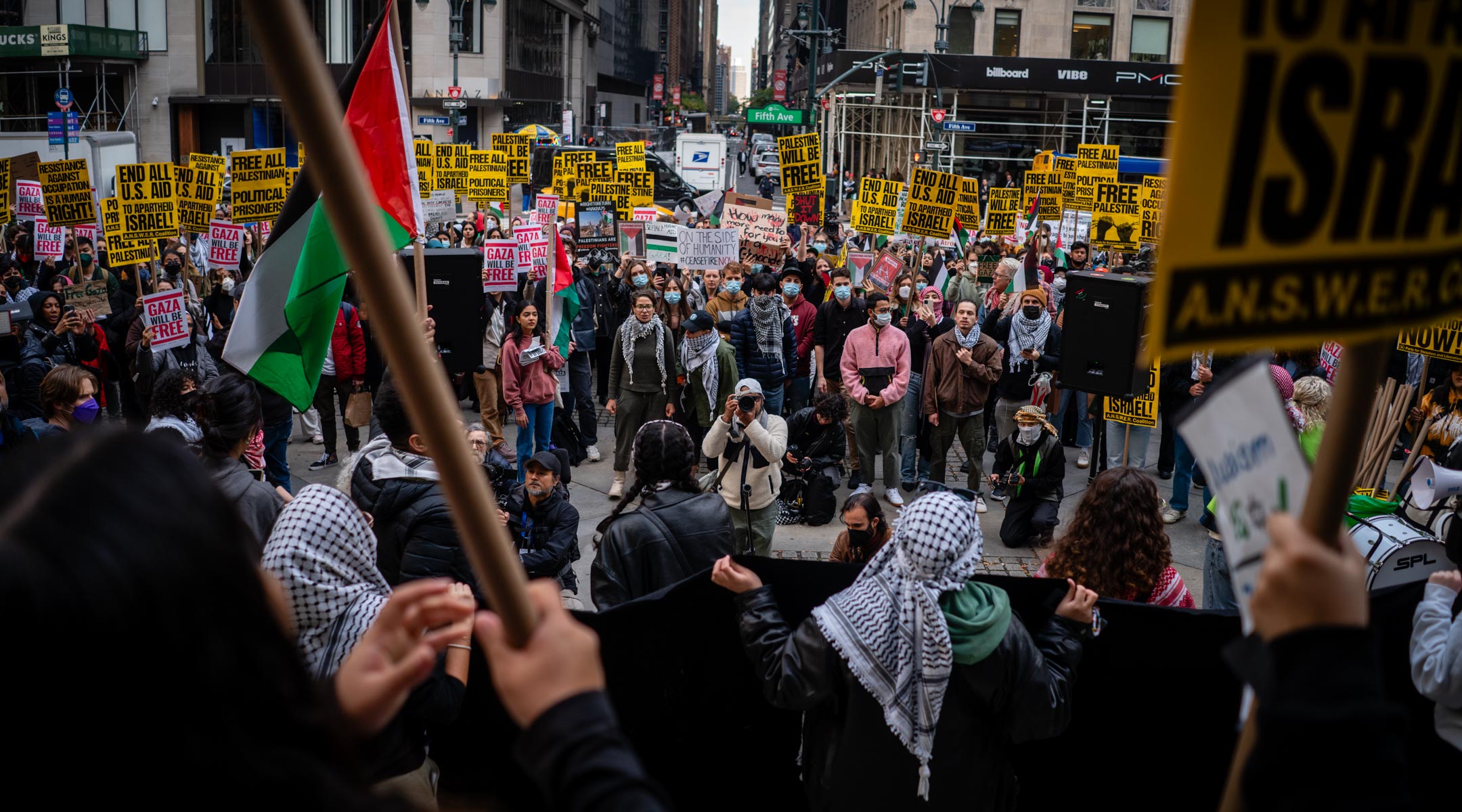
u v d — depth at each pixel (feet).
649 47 427.33
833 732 10.42
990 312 33.71
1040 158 44.29
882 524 18.49
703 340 30.86
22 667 1.98
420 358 2.53
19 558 2.01
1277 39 2.62
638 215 65.67
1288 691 2.78
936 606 9.68
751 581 11.26
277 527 9.31
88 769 2.03
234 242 41.34
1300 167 2.68
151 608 2.06
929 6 146.61
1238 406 3.43
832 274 45.29
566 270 34.47
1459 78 2.84
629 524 15.44
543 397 31.58
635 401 31.48
